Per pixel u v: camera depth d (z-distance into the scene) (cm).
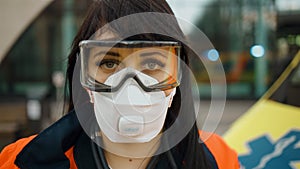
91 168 108
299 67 296
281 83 285
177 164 111
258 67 778
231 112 491
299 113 263
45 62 878
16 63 888
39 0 491
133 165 106
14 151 115
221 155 119
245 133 256
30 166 106
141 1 100
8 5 480
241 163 244
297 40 402
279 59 459
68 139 110
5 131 544
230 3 809
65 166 106
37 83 895
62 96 122
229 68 810
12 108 650
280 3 521
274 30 675
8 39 488
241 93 761
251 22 780
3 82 888
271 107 270
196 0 765
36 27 821
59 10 766
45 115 555
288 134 254
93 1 104
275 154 246
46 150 105
